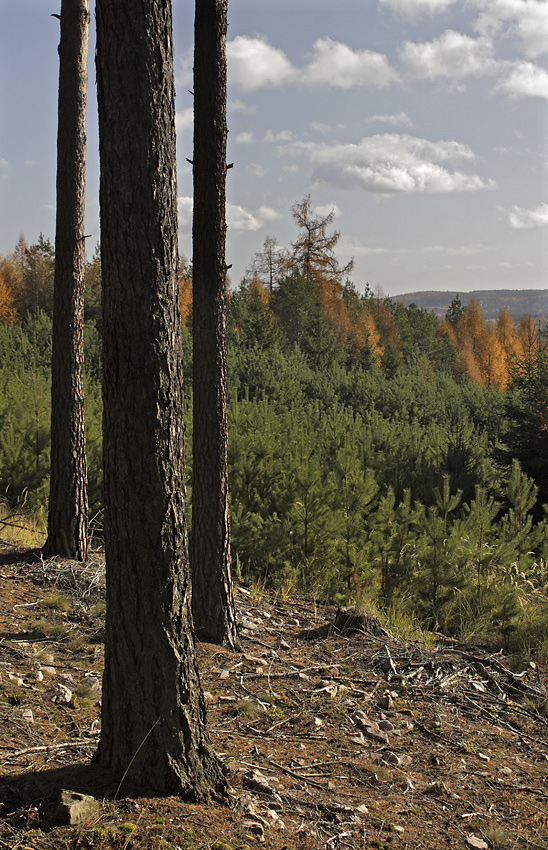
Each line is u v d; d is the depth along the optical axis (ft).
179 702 10.69
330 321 176.76
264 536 30.71
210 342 20.30
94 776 10.59
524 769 15.24
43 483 34.73
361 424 55.47
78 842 9.04
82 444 26.18
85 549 26.23
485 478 44.65
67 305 25.54
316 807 12.10
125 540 10.38
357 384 94.17
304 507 30.73
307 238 190.39
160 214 10.05
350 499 31.17
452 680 19.77
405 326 285.64
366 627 23.16
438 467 45.29
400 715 17.20
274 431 42.70
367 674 19.61
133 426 10.14
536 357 47.96
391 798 13.08
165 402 10.25
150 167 9.91
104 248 10.12
